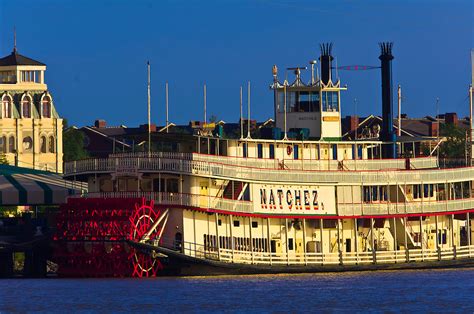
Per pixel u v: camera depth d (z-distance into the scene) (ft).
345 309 581.53
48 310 570.46
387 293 633.20
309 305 589.73
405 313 572.10
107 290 626.64
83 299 599.16
